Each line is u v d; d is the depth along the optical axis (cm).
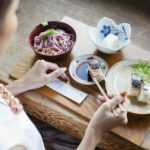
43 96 96
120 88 93
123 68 97
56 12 165
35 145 73
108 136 88
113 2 166
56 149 106
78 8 165
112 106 83
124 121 83
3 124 66
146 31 152
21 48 150
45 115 95
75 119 91
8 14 52
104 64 99
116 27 105
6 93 73
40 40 104
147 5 163
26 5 169
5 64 144
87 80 97
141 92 90
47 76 96
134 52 102
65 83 97
